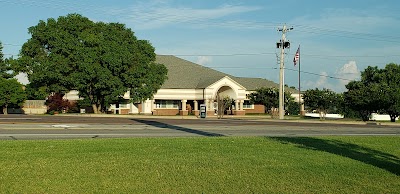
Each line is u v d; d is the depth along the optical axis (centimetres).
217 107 5644
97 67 4866
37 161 1043
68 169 949
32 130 2075
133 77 5134
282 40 4644
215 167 1012
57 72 4941
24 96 6062
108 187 789
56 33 5081
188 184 827
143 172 934
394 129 2988
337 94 5056
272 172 968
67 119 3553
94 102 5469
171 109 6531
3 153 1162
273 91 6269
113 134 1942
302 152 1328
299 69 6462
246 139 1711
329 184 855
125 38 5362
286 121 4100
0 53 7425
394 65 5131
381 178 928
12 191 741
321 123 3834
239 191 781
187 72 6769
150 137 1784
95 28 5275
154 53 5544
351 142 1705
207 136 1919
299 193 777
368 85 5197
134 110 6612
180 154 1215
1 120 3116
